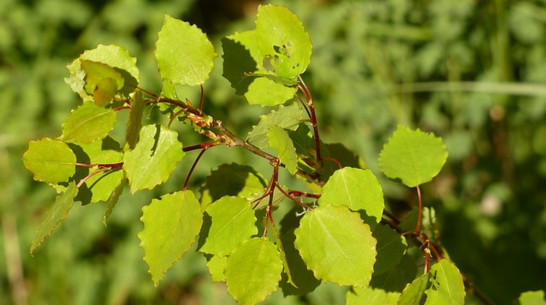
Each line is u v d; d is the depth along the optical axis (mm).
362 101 1810
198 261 1854
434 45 1819
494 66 1797
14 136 1994
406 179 894
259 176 872
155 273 786
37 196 1986
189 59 813
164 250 788
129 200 1846
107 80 768
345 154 920
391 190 1763
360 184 823
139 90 792
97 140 792
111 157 828
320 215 799
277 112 850
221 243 808
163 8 2135
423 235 876
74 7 2150
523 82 1845
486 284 1628
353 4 1900
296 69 838
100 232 1892
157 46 813
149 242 790
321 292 1668
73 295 1900
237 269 792
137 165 796
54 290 1897
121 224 1898
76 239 1907
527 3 1854
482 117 1778
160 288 1911
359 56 1845
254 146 832
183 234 789
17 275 1929
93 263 1914
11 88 2055
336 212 797
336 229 795
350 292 878
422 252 935
